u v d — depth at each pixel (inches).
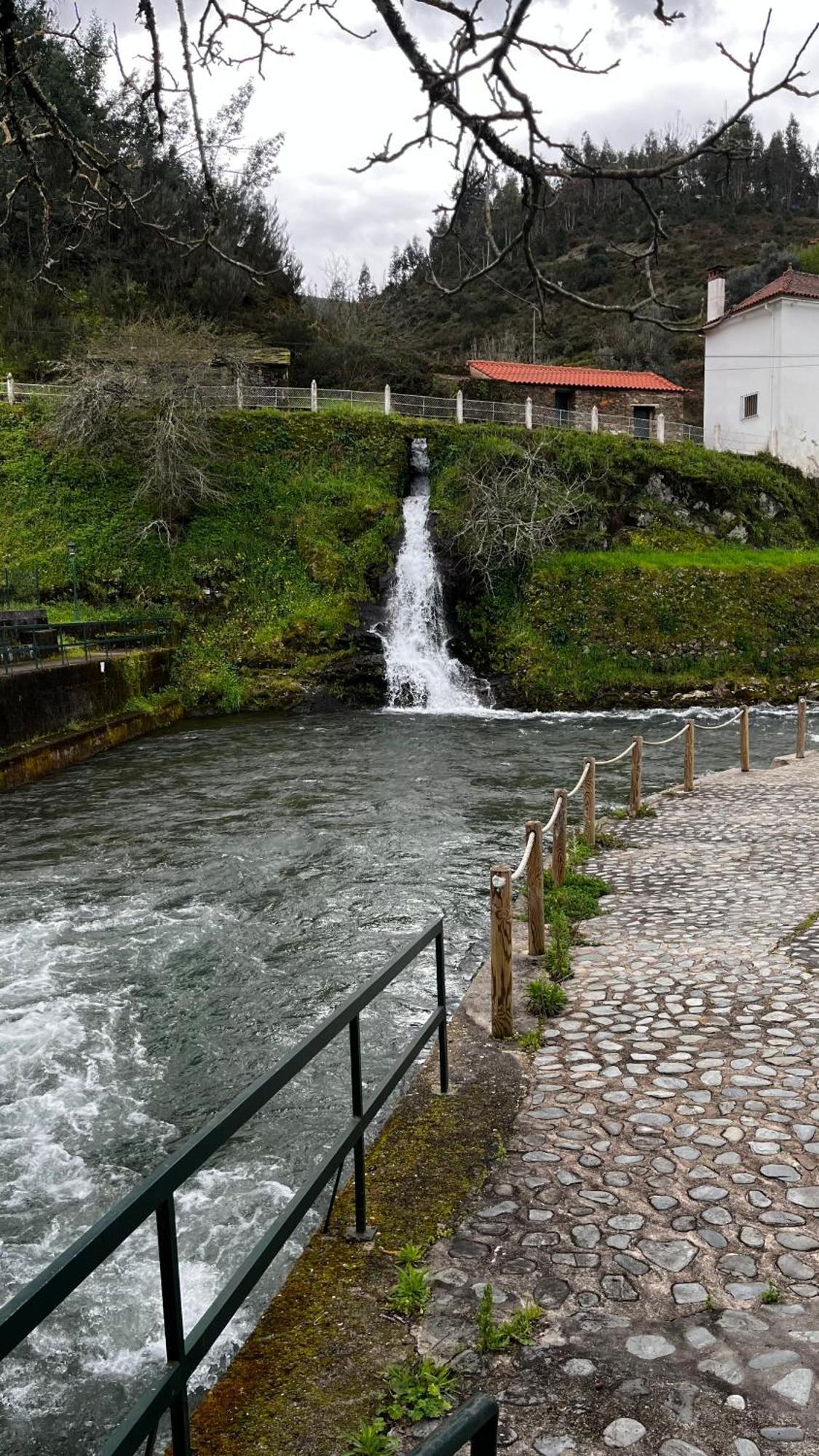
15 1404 156.0
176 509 1254.9
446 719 1053.8
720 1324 128.7
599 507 1354.6
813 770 665.0
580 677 1162.6
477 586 1252.5
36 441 1294.3
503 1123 194.9
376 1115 238.5
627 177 105.7
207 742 888.9
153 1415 82.0
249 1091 100.3
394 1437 110.7
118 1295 178.2
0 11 120.3
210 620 1187.9
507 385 1637.6
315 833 542.3
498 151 106.0
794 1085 206.5
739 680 1183.6
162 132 137.2
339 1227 157.6
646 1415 112.4
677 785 644.7
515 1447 108.4
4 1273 189.3
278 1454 109.9
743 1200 160.7
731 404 1716.3
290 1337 130.3
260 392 1408.7
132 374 1256.2
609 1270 142.3
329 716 1073.5
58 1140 237.9
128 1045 288.5
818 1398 113.7
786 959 293.0
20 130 134.6
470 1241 151.8
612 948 315.9
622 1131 188.9
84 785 686.5
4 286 1616.6
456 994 320.8
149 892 437.4
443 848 505.4
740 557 1369.3
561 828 384.5
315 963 351.3
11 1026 299.4
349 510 1285.7
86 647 924.6
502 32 91.3
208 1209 205.5
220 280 1829.5
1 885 450.6
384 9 102.7
